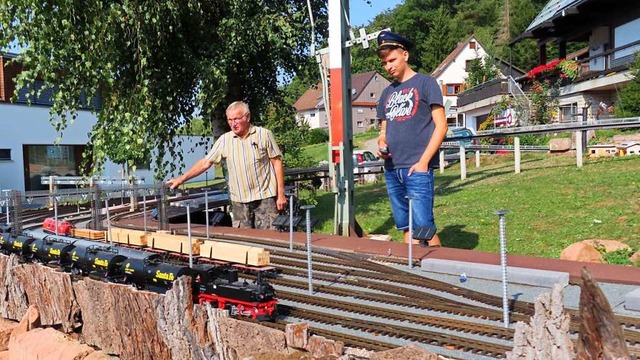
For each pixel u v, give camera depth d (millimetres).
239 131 9734
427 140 8352
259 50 14133
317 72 15148
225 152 10023
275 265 8023
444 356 4621
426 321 5473
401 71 8602
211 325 5223
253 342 4898
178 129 13898
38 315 7426
